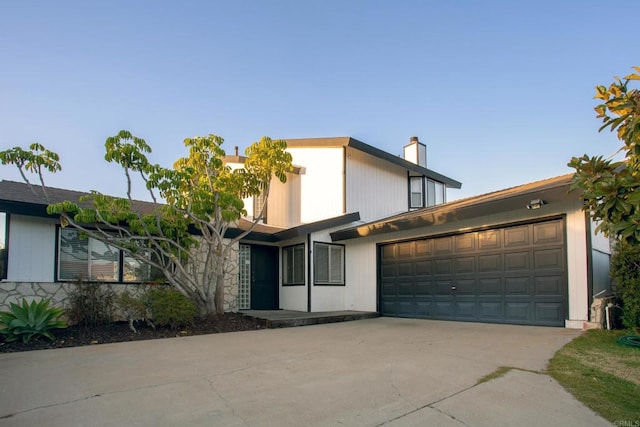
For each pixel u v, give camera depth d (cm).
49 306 855
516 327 859
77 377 480
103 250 957
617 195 360
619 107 394
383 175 1648
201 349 657
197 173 916
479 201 977
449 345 668
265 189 1023
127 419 347
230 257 1163
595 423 333
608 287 907
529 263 887
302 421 342
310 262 1236
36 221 871
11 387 439
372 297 1234
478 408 368
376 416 352
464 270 1012
